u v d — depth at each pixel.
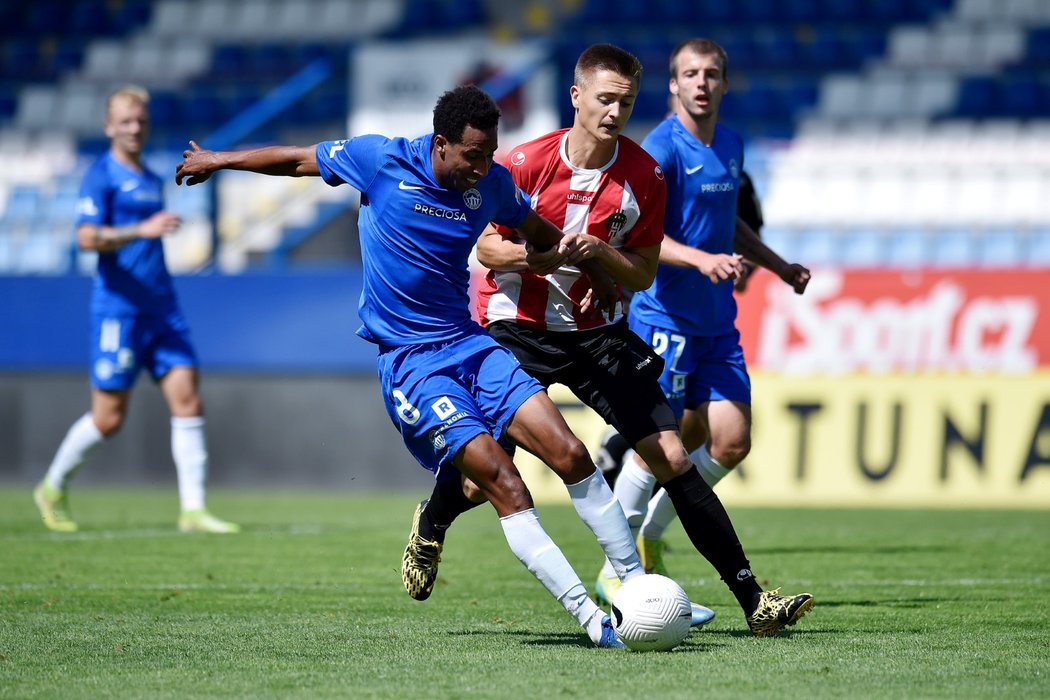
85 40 82.00
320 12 80.81
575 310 19.08
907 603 21.61
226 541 31.83
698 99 21.67
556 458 16.95
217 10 82.00
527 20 78.25
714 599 22.30
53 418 51.69
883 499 44.75
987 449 44.34
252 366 50.72
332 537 32.91
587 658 15.93
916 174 62.72
